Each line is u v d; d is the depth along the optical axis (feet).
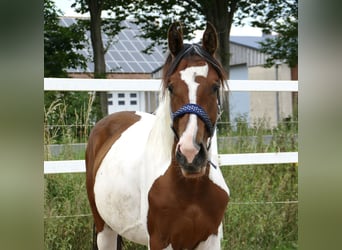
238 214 15.74
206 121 8.77
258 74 98.27
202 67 8.97
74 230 14.66
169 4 53.72
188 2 53.88
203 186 9.39
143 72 88.79
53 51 51.60
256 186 16.66
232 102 46.57
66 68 52.31
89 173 12.64
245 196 16.34
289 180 17.22
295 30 57.62
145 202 9.91
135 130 11.71
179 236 9.59
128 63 91.20
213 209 9.59
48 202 14.70
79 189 14.99
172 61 9.39
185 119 8.68
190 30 54.65
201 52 9.20
